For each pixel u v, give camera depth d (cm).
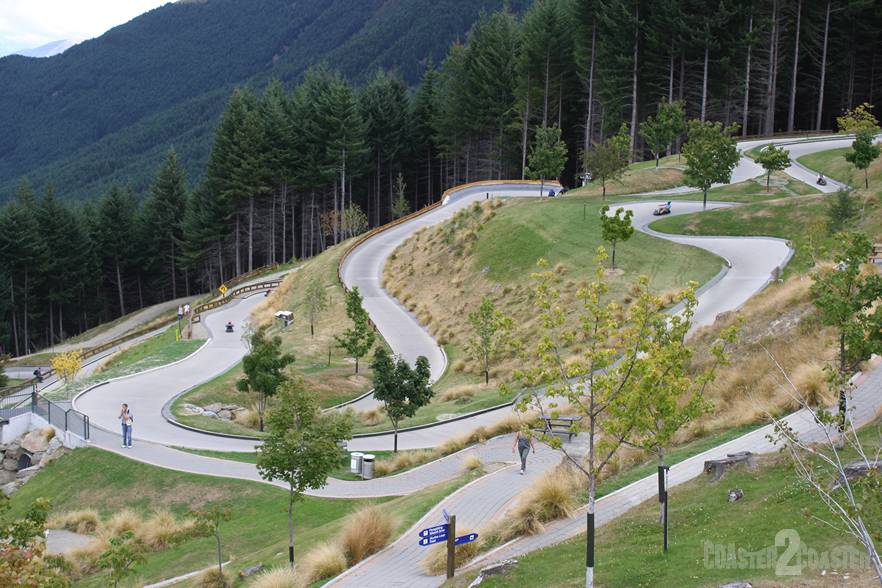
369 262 7006
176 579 1994
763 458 1717
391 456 2864
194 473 2820
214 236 9881
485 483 2180
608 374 1341
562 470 2048
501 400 3400
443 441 3000
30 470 3284
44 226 10238
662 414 1324
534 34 9162
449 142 10850
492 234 6125
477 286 5503
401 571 1653
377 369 2870
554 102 9644
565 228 5656
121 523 2456
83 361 7144
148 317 9638
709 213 5419
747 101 9150
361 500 2394
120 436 3284
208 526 1886
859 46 8862
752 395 2300
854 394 2045
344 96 9675
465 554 1647
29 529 1329
